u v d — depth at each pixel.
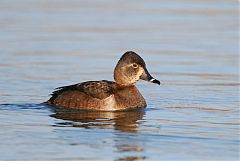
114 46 23.59
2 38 24.62
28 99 15.74
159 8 32.91
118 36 25.53
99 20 29.25
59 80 18.09
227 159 10.95
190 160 10.90
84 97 14.80
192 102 15.72
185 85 17.80
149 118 13.98
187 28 27.47
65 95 15.07
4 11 31.22
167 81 18.38
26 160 10.80
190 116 14.17
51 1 35.19
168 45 23.94
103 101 14.70
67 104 14.92
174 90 17.19
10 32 25.92
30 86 17.23
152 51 22.80
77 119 13.80
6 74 18.58
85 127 13.05
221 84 17.88
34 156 11.02
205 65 20.52
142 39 25.00
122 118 13.97
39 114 14.23
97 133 12.59
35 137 12.23
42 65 20.08
